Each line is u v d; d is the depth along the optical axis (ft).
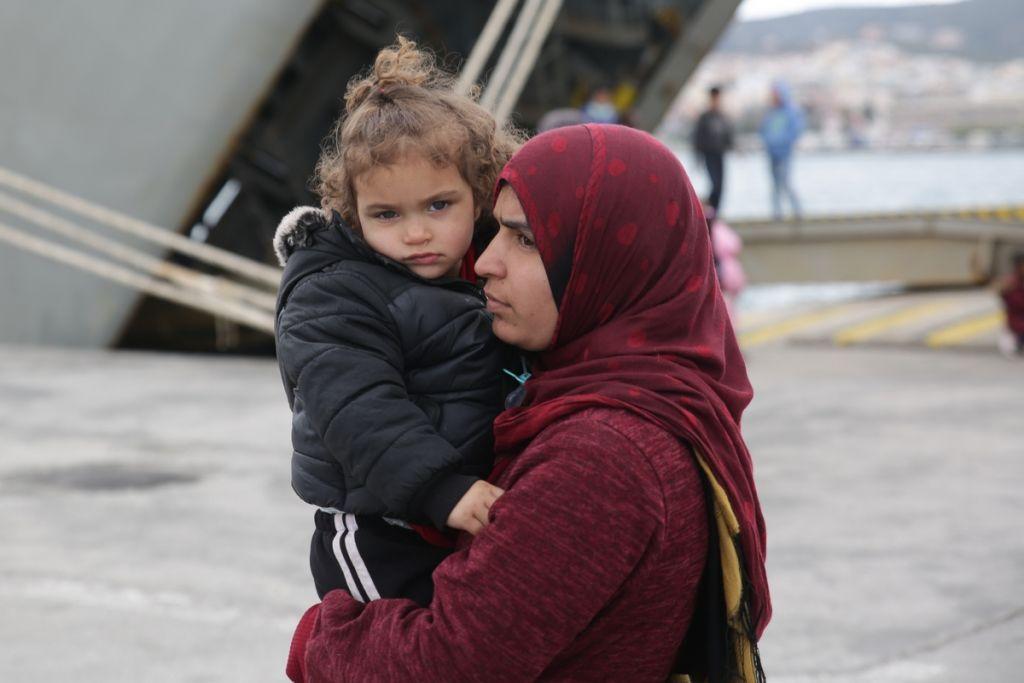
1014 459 24.03
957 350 43.91
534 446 5.91
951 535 18.80
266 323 38.73
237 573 17.10
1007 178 244.63
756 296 66.33
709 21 47.83
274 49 42.63
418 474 6.05
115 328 44.42
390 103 6.62
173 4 42.29
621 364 6.01
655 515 5.67
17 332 43.14
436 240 6.59
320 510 6.64
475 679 5.74
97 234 43.52
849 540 18.62
